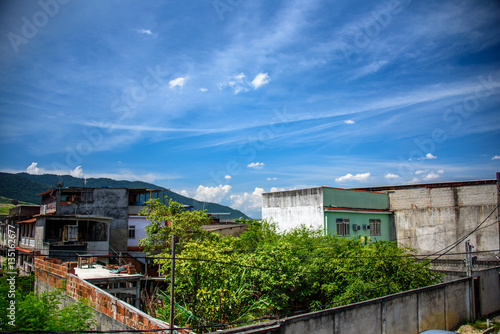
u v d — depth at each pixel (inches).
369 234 954.1
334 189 890.1
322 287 582.6
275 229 898.7
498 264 775.1
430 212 947.3
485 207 853.2
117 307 398.3
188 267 505.7
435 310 568.7
